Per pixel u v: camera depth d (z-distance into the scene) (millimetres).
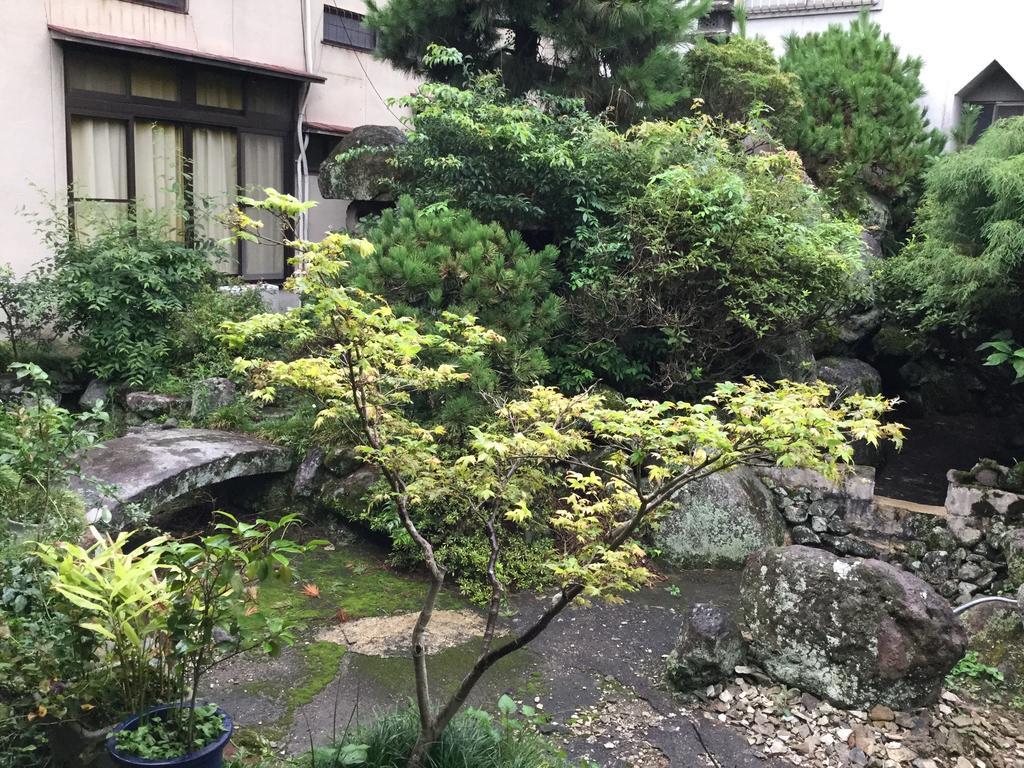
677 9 8336
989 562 5387
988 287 5949
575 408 3160
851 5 11234
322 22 11047
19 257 8031
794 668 4227
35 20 7973
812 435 2590
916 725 3969
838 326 8141
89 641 2920
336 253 3002
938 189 5766
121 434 7043
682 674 4184
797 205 7219
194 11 9367
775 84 9336
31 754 2973
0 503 3781
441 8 8031
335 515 6090
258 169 10375
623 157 7309
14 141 7906
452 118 7066
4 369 7586
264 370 3201
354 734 3312
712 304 6797
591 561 3092
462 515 5344
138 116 8961
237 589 2664
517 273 6098
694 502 5910
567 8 7934
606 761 3643
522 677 4316
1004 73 10477
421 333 5484
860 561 4242
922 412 8922
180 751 2721
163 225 8359
